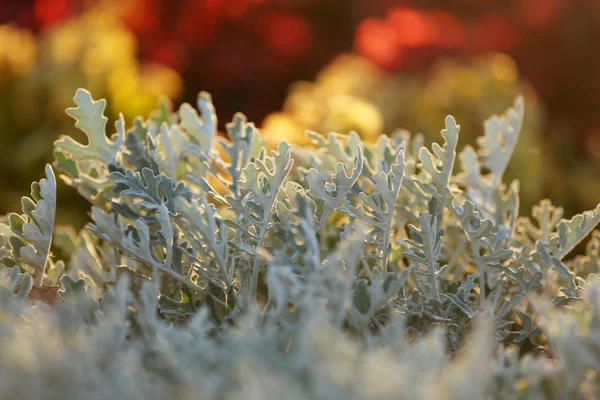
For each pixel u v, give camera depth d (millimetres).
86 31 2783
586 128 3957
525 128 2633
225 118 4266
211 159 1102
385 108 2656
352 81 2764
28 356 851
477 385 861
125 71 2609
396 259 1073
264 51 4234
